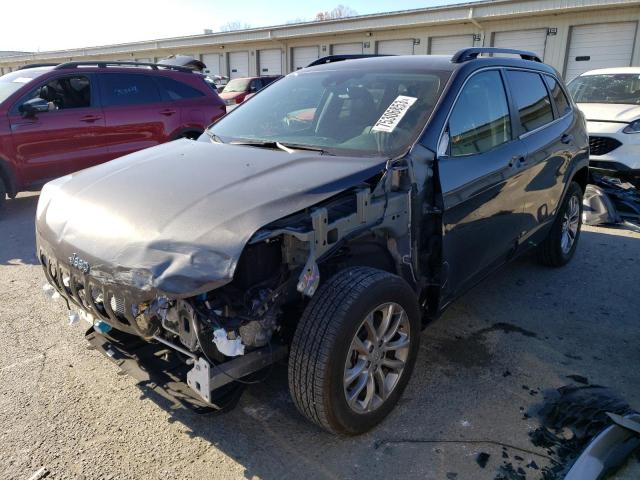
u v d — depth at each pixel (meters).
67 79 7.39
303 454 2.59
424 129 3.01
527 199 3.97
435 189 2.96
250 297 2.39
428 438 2.69
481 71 3.58
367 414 2.64
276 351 2.56
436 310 3.15
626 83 8.47
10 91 7.02
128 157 3.43
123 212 2.55
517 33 22.02
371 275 2.57
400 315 2.73
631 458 2.22
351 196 2.64
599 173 7.37
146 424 2.80
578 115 5.07
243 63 33.91
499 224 3.61
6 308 4.16
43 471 2.46
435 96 3.24
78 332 3.77
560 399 3.00
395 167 2.77
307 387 2.42
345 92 3.60
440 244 3.00
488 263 3.65
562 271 5.00
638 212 6.66
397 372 2.80
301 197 2.42
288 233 2.28
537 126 4.21
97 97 7.60
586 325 3.93
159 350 2.89
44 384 3.14
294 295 2.54
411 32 25.31
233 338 2.27
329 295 2.45
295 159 2.94
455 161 3.10
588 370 3.32
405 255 2.87
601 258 5.37
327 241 2.42
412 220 2.86
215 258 2.15
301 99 3.79
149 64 8.30
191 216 2.38
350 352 2.47
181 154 3.28
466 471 2.47
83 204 2.76
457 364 3.37
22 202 7.89
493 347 3.59
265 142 3.39
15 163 6.86
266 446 2.65
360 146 3.09
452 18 22.92
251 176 2.72
